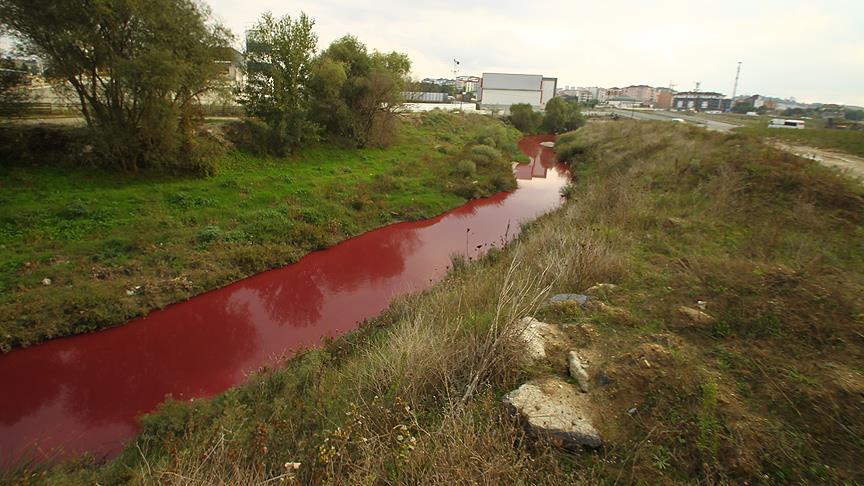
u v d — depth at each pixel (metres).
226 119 18.64
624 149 20.41
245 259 10.54
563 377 4.14
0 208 9.99
